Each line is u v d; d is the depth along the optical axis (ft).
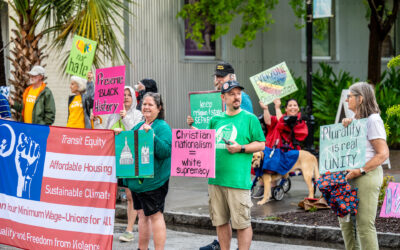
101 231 23.76
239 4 60.08
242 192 22.56
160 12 60.13
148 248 27.45
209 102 29.14
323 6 47.73
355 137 20.49
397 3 61.26
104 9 40.55
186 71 62.18
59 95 57.21
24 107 38.58
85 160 24.03
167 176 23.53
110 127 29.48
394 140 59.16
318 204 33.14
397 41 76.79
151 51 59.52
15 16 56.39
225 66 28.86
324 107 61.46
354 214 20.43
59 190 24.57
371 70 62.95
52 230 24.73
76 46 31.99
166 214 33.94
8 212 25.96
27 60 41.47
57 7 43.37
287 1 68.23
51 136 24.75
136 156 22.94
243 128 22.48
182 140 22.25
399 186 24.29
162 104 24.08
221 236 23.57
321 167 21.30
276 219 31.35
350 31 72.79
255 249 27.25
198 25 59.47
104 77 25.52
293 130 35.63
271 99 35.42
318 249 27.14
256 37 66.39
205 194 39.83
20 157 25.63
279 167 34.99
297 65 69.31
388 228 28.43
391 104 57.88
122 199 36.99
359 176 20.45
